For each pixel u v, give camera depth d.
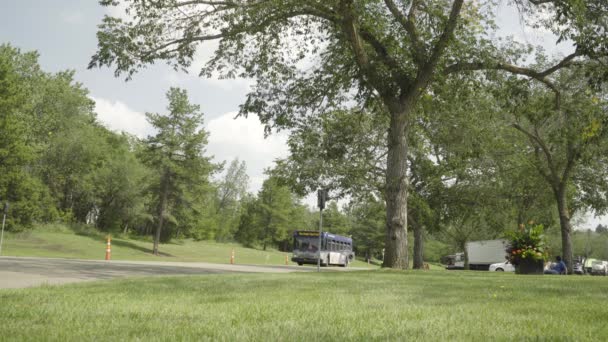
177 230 64.50
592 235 101.88
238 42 18.48
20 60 52.34
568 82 23.59
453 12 16.91
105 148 67.38
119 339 3.42
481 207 34.09
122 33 16.94
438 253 111.75
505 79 20.61
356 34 17.39
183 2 16.52
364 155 32.34
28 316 4.51
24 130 45.09
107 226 67.94
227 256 56.22
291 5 16.52
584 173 35.00
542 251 17.52
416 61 17.45
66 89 56.00
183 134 50.56
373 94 19.80
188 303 5.85
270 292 7.50
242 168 100.50
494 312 5.23
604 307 5.75
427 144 32.53
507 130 31.31
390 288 8.50
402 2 18.97
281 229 87.00
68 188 65.19
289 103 19.47
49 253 35.78
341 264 46.62
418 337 3.67
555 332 3.94
